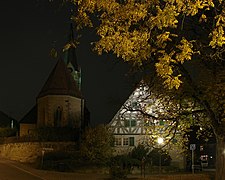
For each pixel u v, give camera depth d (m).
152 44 11.48
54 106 64.44
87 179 31.72
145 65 14.76
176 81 10.73
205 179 28.70
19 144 53.91
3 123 78.44
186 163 44.00
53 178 32.41
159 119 17.91
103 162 40.53
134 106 22.28
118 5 10.77
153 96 17.41
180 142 20.14
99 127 42.25
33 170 39.81
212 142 49.47
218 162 15.70
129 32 10.87
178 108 17.28
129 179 31.12
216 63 15.21
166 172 41.56
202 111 16.73
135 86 17.67
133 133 48.94
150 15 10.78
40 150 50.41
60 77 66.56
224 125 15.12
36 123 68.62
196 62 15.38
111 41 10.77
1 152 59.28
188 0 10.12
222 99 14.41
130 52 10.84
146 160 42.59
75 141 50.97
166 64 10.77
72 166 40.22
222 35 10.50
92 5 10.84
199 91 15.16
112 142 45.44
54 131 51.62
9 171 37.16
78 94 68.06
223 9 10.51
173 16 10.21
